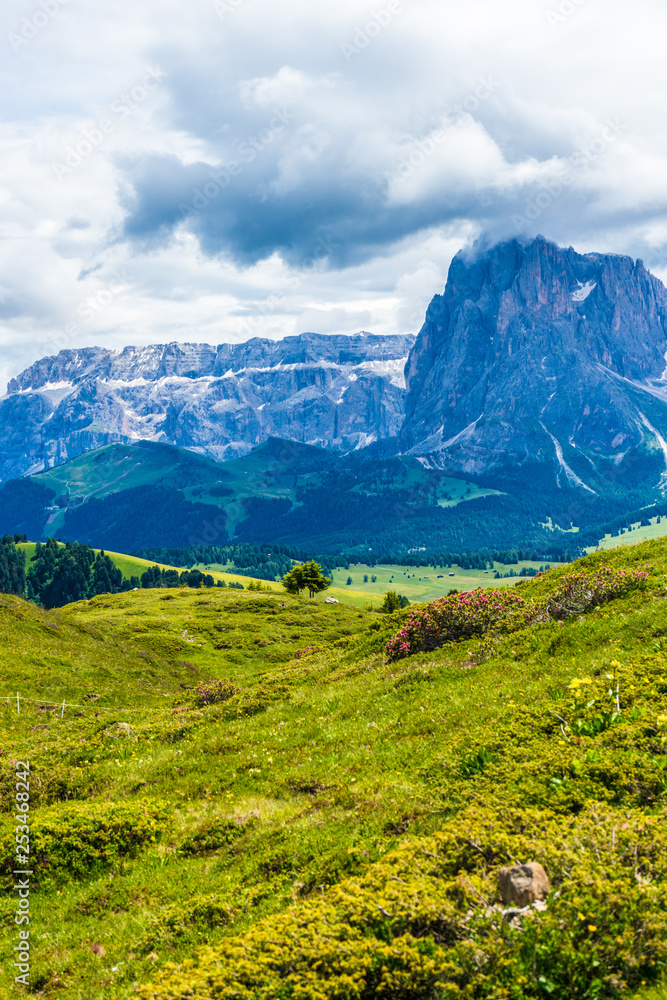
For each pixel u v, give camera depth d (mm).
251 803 17562
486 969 7496
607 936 7379
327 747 20250
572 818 10266
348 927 8766
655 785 11008
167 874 15062
